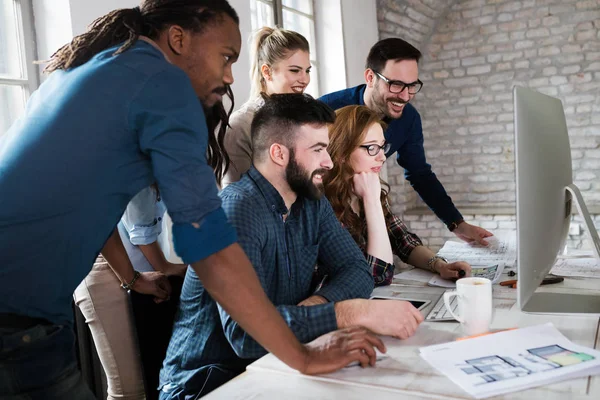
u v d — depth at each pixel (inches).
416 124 107.5
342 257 62.7
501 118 202.1
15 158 38.6
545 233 54.0
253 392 39.4
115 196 40.0
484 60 202.4
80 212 38.8
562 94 194.2
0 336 37.6
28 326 39.2
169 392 55.7
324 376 41.1
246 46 122.5
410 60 95.3
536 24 194.4
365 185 71.5
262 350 47.7
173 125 38.4
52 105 39.4
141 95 38.6
